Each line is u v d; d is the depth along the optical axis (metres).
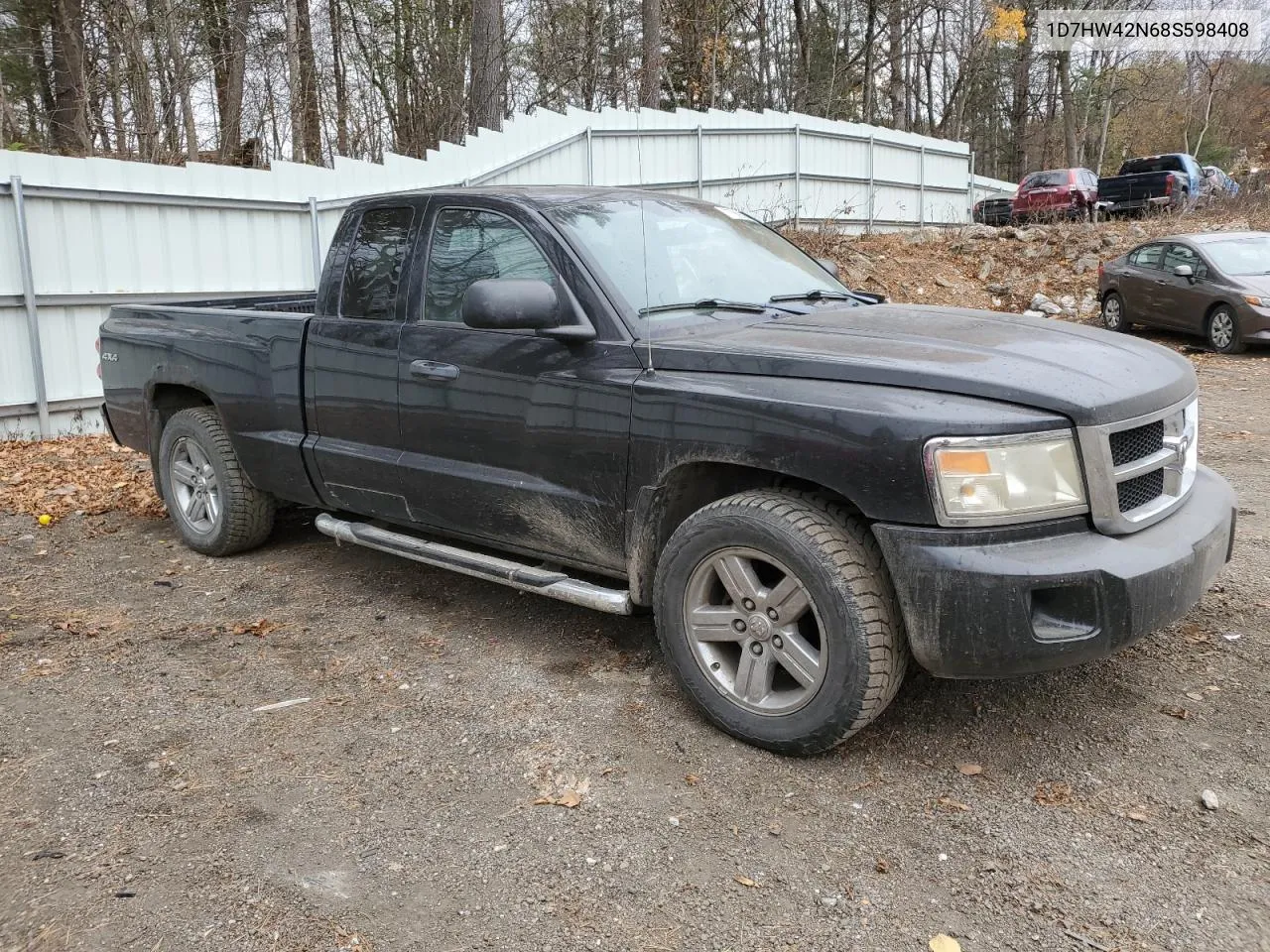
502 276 3.95
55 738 3.47
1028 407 2.90
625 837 2.84
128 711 3.69
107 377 6.00
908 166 20.56
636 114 15.05
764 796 3.04
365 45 26.03
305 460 4.78
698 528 3.33
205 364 5.23
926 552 2.87
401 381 4.25
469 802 3.04
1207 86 51.00
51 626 4.54
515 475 3.89
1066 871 2.64
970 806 2.96
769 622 3.22
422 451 4.23
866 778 3.12
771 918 2.48
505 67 18.69
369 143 26.66
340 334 4.52
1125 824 2.84
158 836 2.88
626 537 3.61
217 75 23.27
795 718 3.17
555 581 3.87
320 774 3.22
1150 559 2.91
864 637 3.00
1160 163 25.66
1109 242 17.59
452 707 3.68
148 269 9.75
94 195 9.23
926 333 3.50
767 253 4.48
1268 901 2.49
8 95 22.28
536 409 3.76
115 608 4.78
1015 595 2.81
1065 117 45.53
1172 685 3.70
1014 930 2.42
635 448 3.48
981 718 3.50
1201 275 13.33
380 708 3.69
